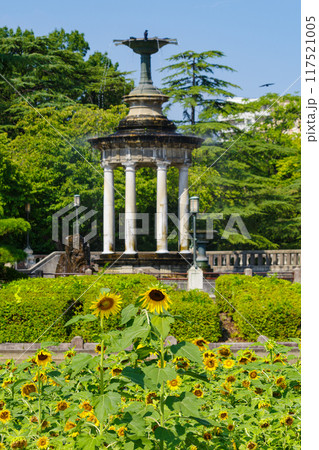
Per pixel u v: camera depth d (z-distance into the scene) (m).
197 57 48.12
